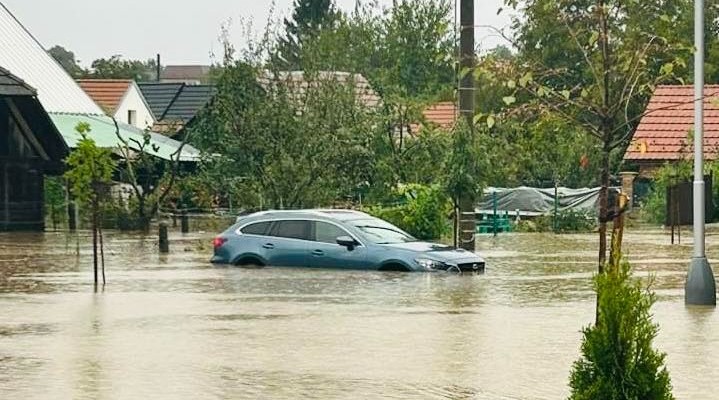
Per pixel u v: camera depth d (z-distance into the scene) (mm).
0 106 64312
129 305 28016
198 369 19516
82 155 34094
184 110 111188
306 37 67062
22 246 50062
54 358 20578
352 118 58125
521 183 75812
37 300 29156
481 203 70000
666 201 62938
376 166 57062
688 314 25922
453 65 22828
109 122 76625
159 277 34844
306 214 37344
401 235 37312
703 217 27625
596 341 14102
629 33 20953
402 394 17500
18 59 77750
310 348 21609
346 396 17359
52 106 76250
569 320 25219
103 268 34031
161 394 17484
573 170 74562
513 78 20953
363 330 23781
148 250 46938
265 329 23969
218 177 60062
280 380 18562
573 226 63531
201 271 36500
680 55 22438
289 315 26078
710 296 27406
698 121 27578
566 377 18766
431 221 51781
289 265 37094
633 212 73250
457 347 21672
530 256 43625
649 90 20891
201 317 25797
